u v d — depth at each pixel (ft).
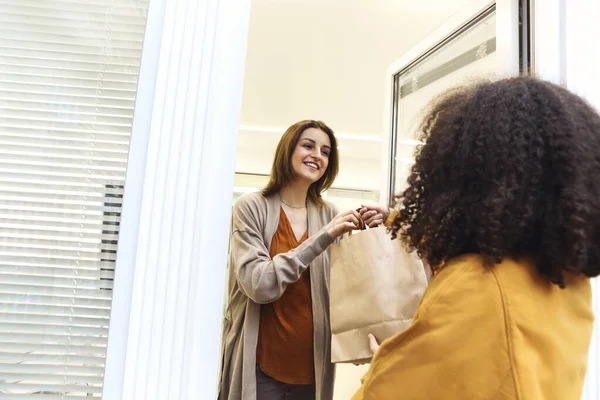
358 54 9.37
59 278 2.73
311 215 4.78
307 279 4.40
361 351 3.56
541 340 1.80
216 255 2.68
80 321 2.70
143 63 2.75
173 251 2.58
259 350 4.21
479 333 1.85
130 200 2.63
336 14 7.95
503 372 1.76
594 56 3.42
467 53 4.91
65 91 2.87
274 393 4.16
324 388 4.16
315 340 4.19
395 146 6.53
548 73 3.41
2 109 2.84
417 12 7.77
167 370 2.48
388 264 3.66
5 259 2.72
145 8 2.93
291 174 4.75
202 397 2.54
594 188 1.86
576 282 2.03
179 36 2.76
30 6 2.93
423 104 5.87
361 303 3.63
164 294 2.54
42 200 2.78
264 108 12.75
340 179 16.97
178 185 2.64
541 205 1.90
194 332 2.57
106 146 2.84
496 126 1.98
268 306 4.30
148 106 2.72
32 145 2.82
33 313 2.68
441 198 2.14
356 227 4.09
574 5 3.47
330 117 13.25
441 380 1.90
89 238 2.77
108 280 2.74
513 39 3.70
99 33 2.92
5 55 2.89
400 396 2.00
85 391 2.64
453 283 2.02
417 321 2.08
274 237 4.49
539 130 1.94
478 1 4.60
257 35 8.75
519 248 1.96
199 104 2.72
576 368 1.88
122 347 2.50
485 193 1.99
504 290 1.87
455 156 2.11
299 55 9.52
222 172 2.76
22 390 2.63
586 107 2.10
